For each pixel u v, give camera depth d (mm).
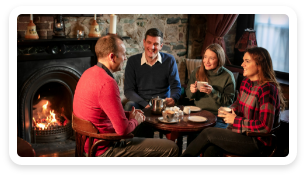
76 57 3178
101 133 1833
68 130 3340
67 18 3266
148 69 3035
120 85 3938
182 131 2148
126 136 1802
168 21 4102
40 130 3158
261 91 1939
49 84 3371
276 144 1957
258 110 1978
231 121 2023
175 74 3070
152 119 2314
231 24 4016
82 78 1865
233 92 2699
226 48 4422
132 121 1919
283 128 2557
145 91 3088
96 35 3301
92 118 1810
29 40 2752
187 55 4383
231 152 1990
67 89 3293
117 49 1881
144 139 2029
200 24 4367
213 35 4133
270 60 1985
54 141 3221
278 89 1970
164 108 2471
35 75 2924
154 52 2910
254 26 4164
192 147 2066
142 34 3928
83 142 1866
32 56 2842
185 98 3201
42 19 3047
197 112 2539
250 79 2061
